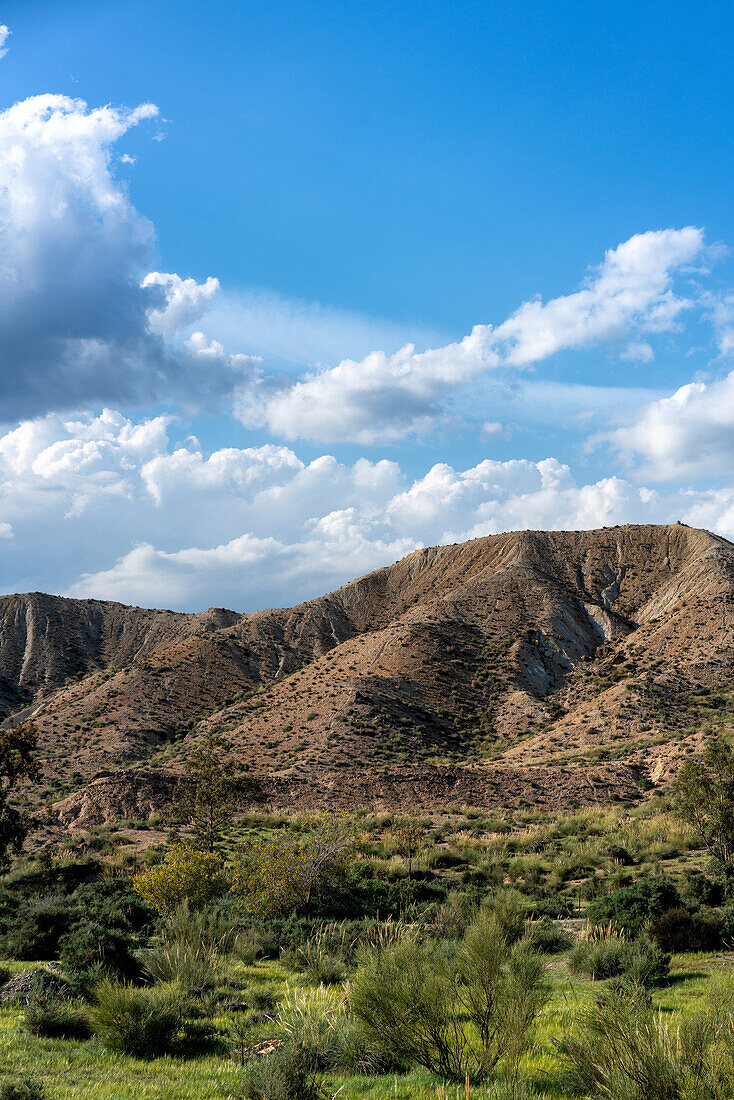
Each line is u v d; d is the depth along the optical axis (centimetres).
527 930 1758
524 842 3956
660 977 1373
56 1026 1091
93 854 3797
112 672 11969
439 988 845
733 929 1755
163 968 1438
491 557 14600
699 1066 597
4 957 1897
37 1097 784
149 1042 1016
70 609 15912
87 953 1407
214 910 2220
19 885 3191
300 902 2398
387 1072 841
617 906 1947
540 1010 1032
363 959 944
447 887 2928
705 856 3297
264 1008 1264
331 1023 947
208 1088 837
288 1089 769
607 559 13662
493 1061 796
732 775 3117
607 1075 627
